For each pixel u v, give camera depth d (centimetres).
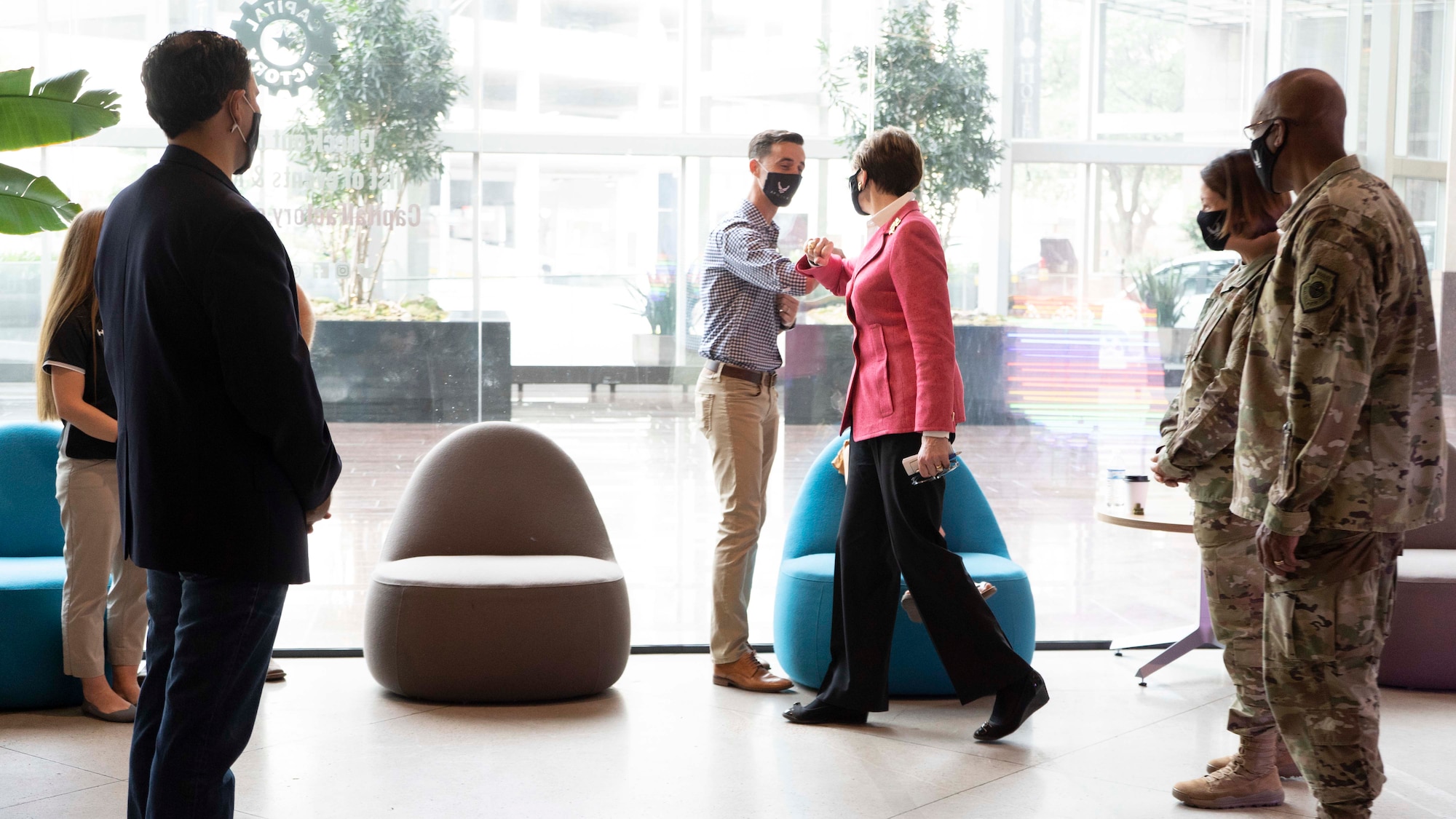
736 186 514
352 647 418
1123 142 466
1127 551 541
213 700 189
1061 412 481
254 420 186
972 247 468
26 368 465
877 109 468
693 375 520
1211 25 468
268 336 184
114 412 333
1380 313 212
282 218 456
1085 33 462
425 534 394
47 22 448
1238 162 269
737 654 380
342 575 483
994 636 320
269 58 451
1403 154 496
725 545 378
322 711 348
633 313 512
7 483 386
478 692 352
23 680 344
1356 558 216
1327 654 218
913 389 318
